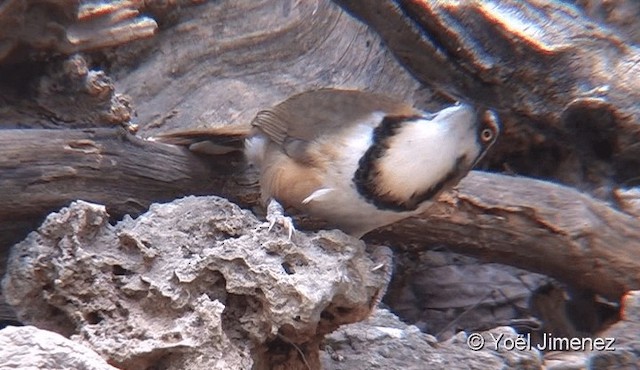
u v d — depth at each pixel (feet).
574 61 41.45
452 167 29.96
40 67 33.78
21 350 22.54
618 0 42.37
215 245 28.89
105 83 33.58
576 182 43.45
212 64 47.70
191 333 27.43
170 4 47.44
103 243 29.12
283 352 29.43
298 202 31.04
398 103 30.48
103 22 34.55
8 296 29.25
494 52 41.81
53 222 29.04
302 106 30.91
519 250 38.58
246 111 45.80
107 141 33.01
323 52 47.29
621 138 41.57
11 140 31.30
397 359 32.42
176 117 46.09
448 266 43.98
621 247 38.09
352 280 28.73
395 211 30.27
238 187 35.22
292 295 27.37
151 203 34.12
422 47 42.52
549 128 42.83
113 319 28.35
